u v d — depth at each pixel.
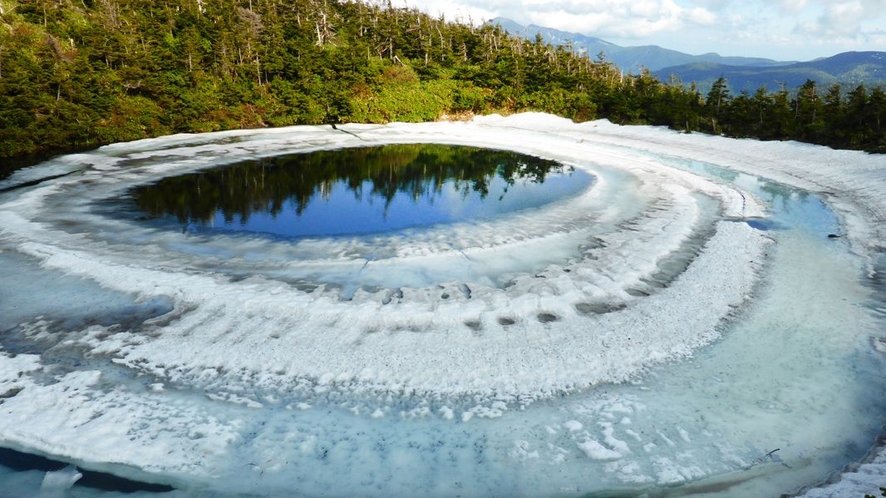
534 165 42.81
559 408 13.23
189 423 12.39
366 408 13.08
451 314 16.86
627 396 13.71
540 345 15.59
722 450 11.97
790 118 48.94
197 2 64.31
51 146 40.00
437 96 64.00
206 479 11.00
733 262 22.03
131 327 16.16
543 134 57.22
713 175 40.22
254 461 11.43
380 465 11.44
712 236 25.39
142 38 52.59
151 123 46.44
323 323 16.34
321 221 27.12
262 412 12.84
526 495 10.81
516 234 25.05
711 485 11.08
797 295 19.28
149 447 11.65
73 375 13.90
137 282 18.70
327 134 52.88
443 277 20.00
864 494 10.34
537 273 20.45
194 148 43.56
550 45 84.56
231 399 13.23
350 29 74.38
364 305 17.25
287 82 57.19
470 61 74.06
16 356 14.65
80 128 41.38
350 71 61.88
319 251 22.44
